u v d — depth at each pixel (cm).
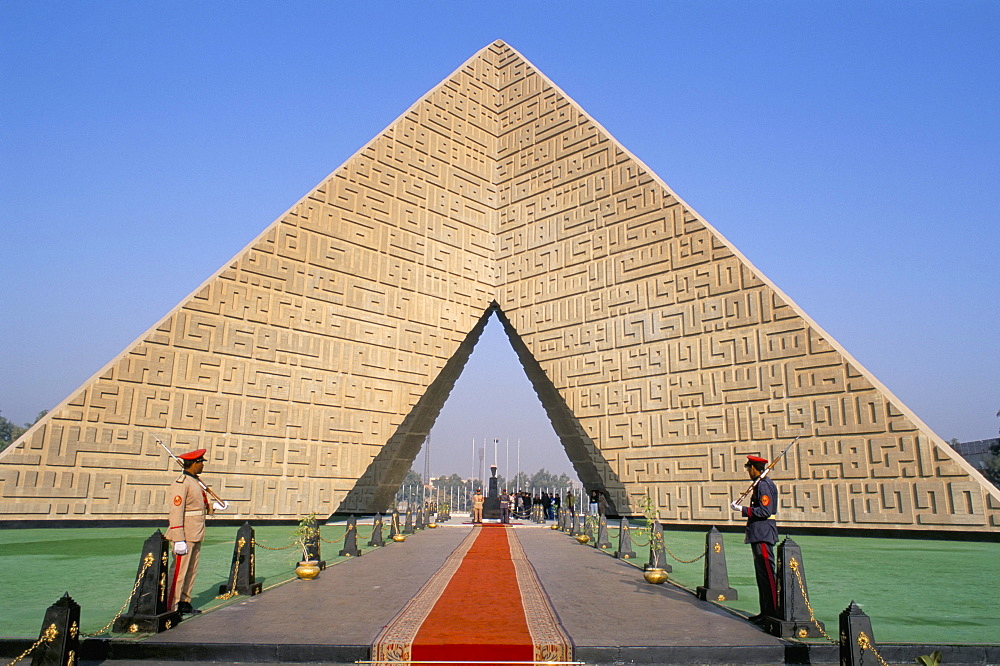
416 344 2517
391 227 2527
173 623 699
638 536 1948
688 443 2116
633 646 623
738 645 636
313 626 693
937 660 525
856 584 1020
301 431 2194
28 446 1748
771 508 744
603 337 2400
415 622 708
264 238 2202
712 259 2148
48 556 1266
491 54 3025
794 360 1931
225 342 2078
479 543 1711
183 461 787
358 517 3019
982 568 1194
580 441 2970
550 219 2664
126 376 1897
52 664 539
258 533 1858
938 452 1662
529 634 658
